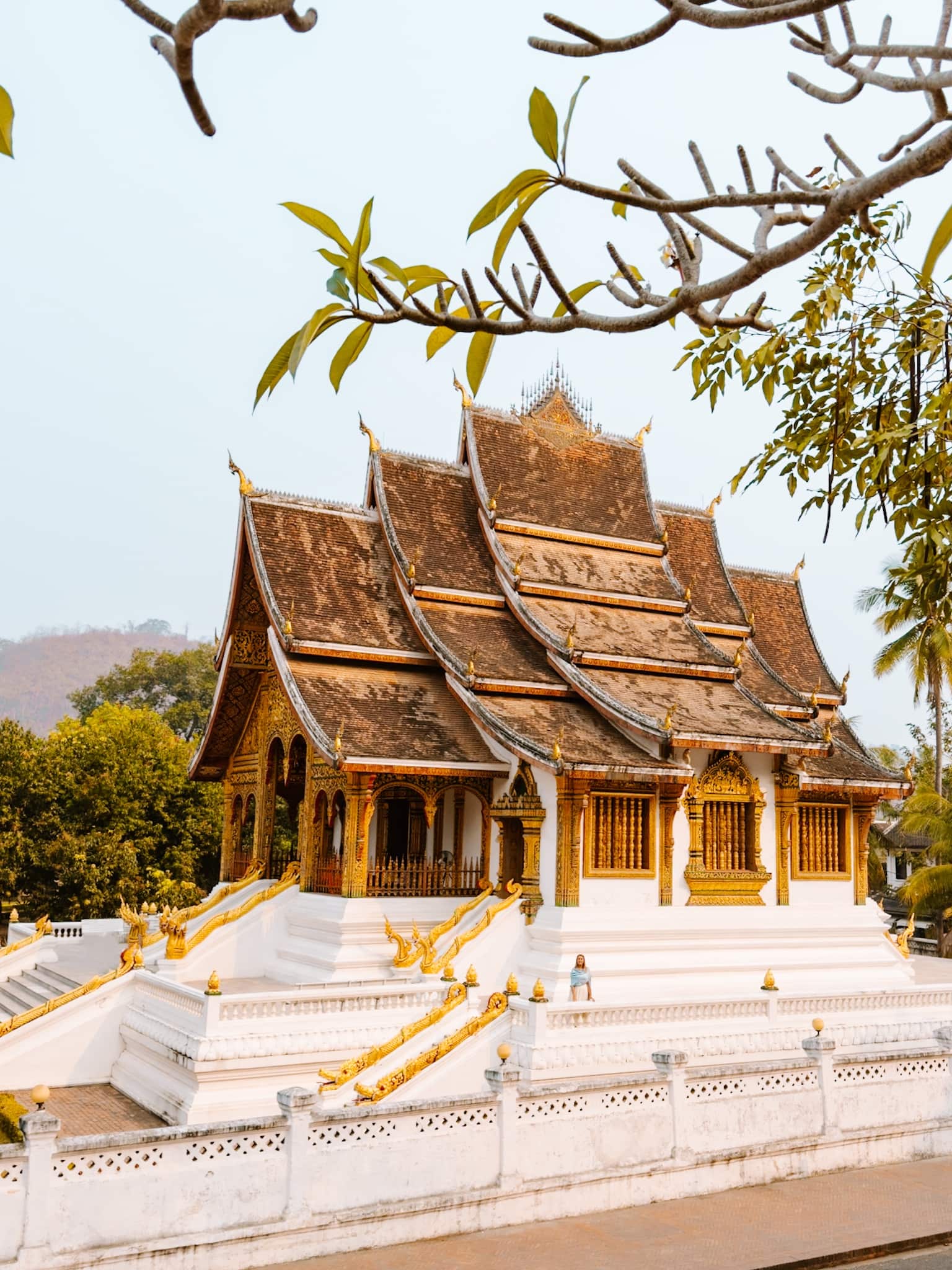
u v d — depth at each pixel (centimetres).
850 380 841
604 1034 1855
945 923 4522
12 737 4369
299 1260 1134
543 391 3200
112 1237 1050
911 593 880
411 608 2727
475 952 2227
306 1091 1175
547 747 2308
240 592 2897
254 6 281
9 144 288
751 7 365
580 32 374
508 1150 1276
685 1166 1395
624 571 3016
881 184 380
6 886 4094
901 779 2792
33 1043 2002
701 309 516
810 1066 1538
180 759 4684
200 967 2355
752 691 2872
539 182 388
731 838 2566
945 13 407
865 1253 1216
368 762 2314
